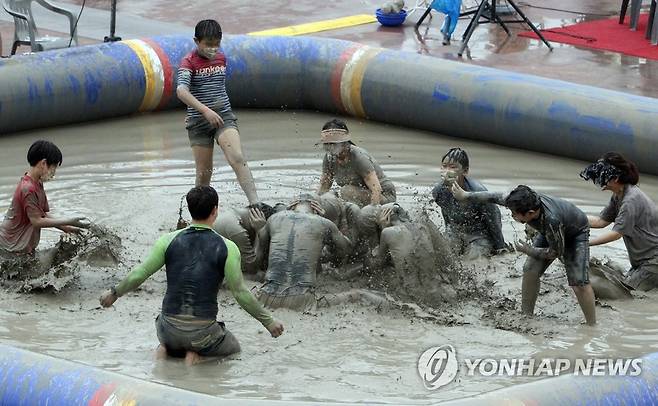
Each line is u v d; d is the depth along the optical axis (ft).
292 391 49.65
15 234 61.62
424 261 60.18
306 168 85.71
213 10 137.80
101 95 96.63
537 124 89.76
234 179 82.89
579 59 116.06
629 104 86.94
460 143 94.43
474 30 129.49
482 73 94.12
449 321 58.18
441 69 95.71
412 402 48.47
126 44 99.86
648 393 45.37
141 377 50.78
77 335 55.88
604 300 61.87
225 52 101.86
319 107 104.06
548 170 86.79
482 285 62.95
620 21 133.28
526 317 59.11
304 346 54.85
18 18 108.58
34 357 47.06
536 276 58.34
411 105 96.43
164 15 134.31
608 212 64.64
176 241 52.08
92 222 69.46
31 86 92.73
